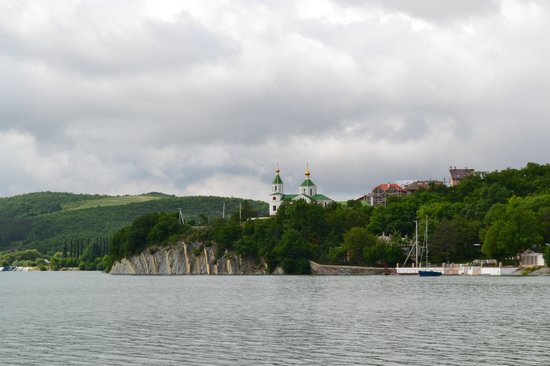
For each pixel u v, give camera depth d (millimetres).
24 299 161000
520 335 83062
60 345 79562
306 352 72688
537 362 66062
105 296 167000
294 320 101688
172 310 121812
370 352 72188
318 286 190625
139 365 66938
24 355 73125
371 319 101312
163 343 79938
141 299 153125
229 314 112562
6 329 95188
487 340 79250
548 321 96812
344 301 134375
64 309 128375
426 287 176000
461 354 70438
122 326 97250
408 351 72438
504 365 64812
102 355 72500
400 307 119500
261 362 67625
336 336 83625
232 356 70938
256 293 165750
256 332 88500
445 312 109812
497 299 133500
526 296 140000
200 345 78125
